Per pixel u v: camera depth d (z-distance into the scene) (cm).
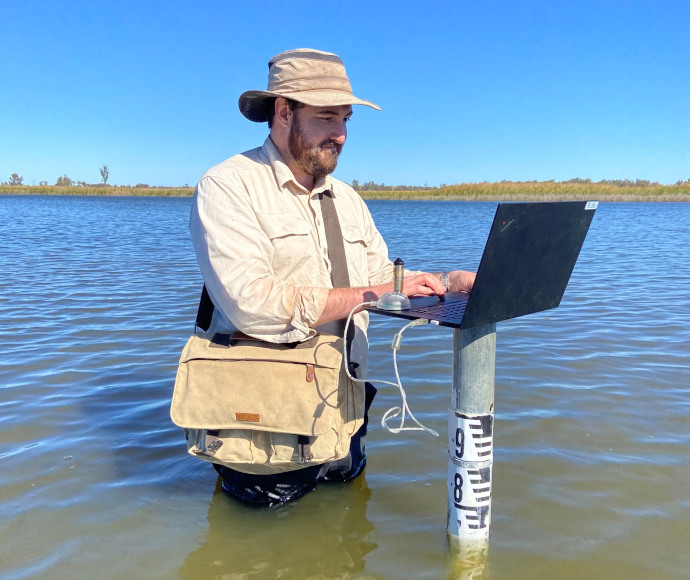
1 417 411
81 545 269
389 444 371
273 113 280
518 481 321
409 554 262
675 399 436
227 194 263
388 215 3569
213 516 293
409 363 530
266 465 267
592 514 290
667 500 303
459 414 241
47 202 5934
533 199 6825
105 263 1202
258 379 258
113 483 324
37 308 755
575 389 456
